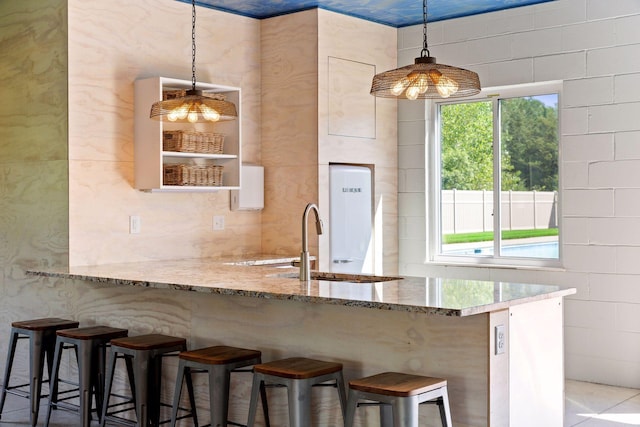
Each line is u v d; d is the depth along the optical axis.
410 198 7.00
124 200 5.67
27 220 5.65
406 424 3.21
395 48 7.04
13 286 5.77
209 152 5.84
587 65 5.94
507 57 6.36
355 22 6.64
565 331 6.05
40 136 5.54
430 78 3.71
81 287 5.23
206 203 6.25
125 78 5.67
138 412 4.28
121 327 4.97
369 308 3.80
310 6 6.31
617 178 5.80
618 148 5.79
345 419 3.39
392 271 7.04
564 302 6.07
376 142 6.85
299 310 4.08
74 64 5.37
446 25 6.72
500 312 3.52
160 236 5.91
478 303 3.40
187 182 5.67
